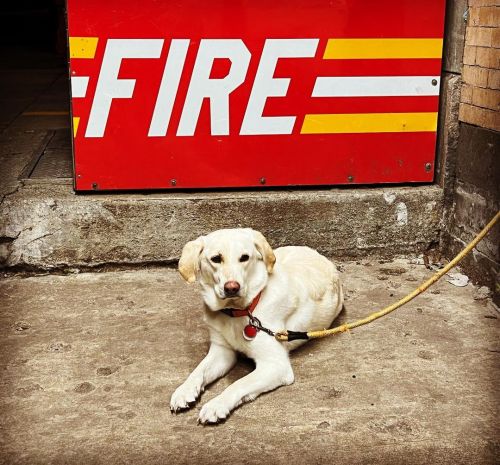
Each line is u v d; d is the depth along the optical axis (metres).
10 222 2.45
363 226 2.57
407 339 2.02
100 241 2.48
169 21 2.37
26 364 1.90
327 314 2.00
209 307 1.79
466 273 2.45
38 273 2.49
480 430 1.59
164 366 1.89
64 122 3.97
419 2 2.45
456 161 2.53
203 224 2.50
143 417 1.66
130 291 2.35
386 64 2.48
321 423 1.62
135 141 2.46
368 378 1.81
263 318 1.78
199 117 2.46
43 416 1.66
